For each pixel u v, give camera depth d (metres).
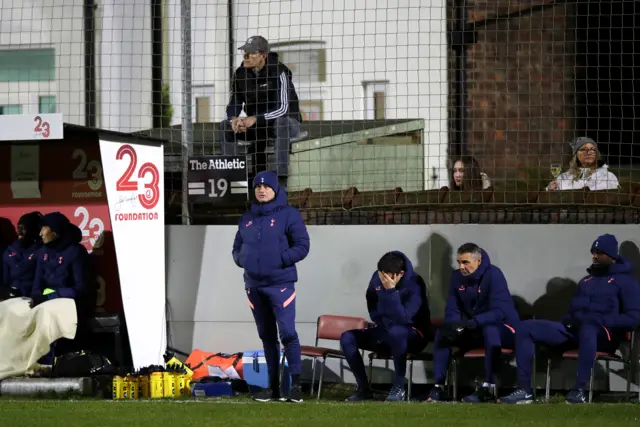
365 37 38.72
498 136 38.66
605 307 31.27
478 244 35.09
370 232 35.78
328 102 38.94
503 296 31.45
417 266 35.47
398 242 35.59
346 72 38.88
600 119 37.28
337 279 35.97
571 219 35.09
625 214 34.81
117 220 34.62
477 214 35.50
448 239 35.25
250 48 36.41
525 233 34.91
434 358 31.39
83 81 42.56
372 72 38.66
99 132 33.97
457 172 36.84
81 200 36.97
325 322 34.19
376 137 38.06
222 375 34.00
